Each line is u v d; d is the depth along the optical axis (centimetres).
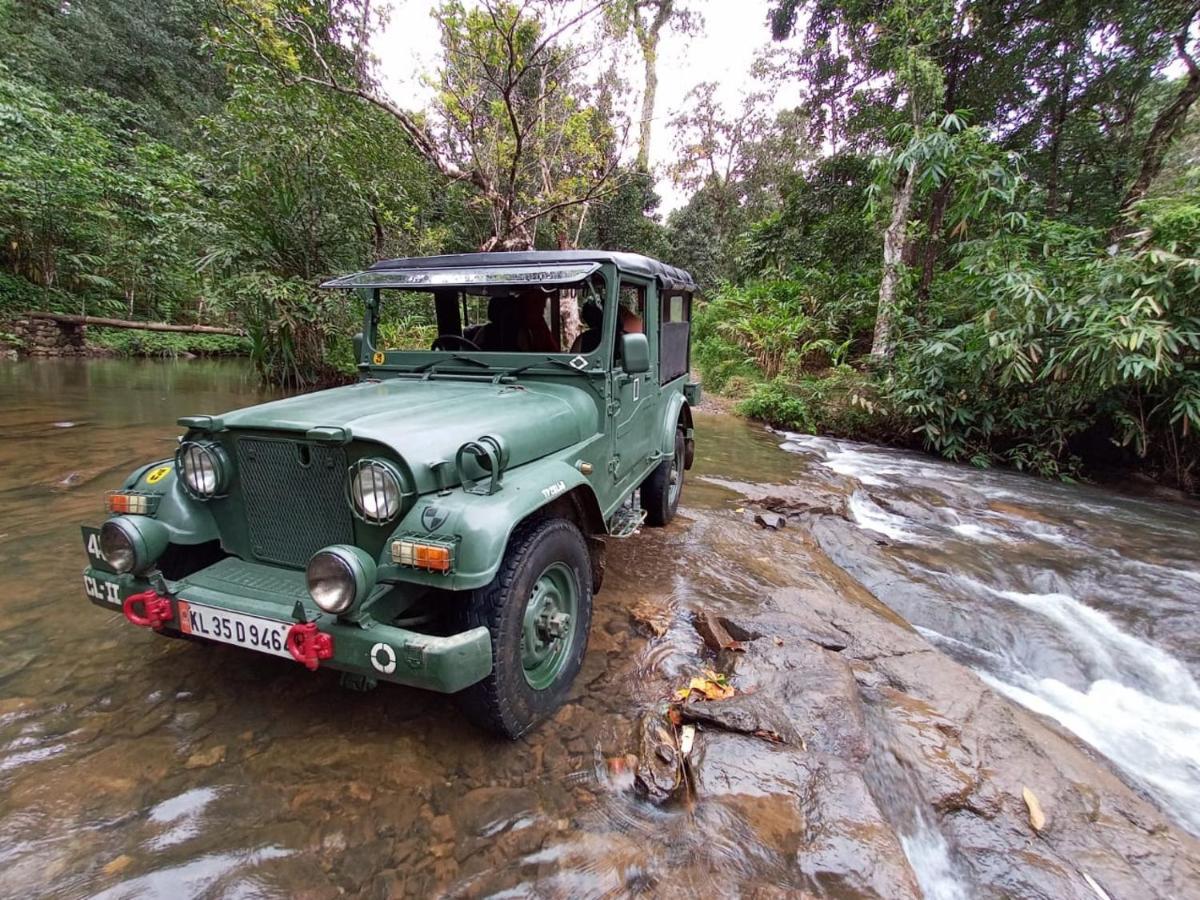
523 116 1100
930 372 945
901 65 1019
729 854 183
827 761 224
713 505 573
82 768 207
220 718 237
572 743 232
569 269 302
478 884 172
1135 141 1331
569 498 277
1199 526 639
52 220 1454
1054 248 926
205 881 169
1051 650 371
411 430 226
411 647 182
